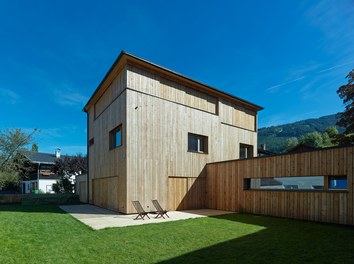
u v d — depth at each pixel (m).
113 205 12.04
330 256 4.32
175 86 12.77
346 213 7.52
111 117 12.90
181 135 12.71
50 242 5.30
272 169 9.91
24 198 16.67
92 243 5.23
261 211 10.16
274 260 4.13
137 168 10.84
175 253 4.55
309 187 8.61
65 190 25.39
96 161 15.62
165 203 11.66
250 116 17.61
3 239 5.41
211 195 12.96
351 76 21.33
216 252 4.60
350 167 7.52
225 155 14.99
